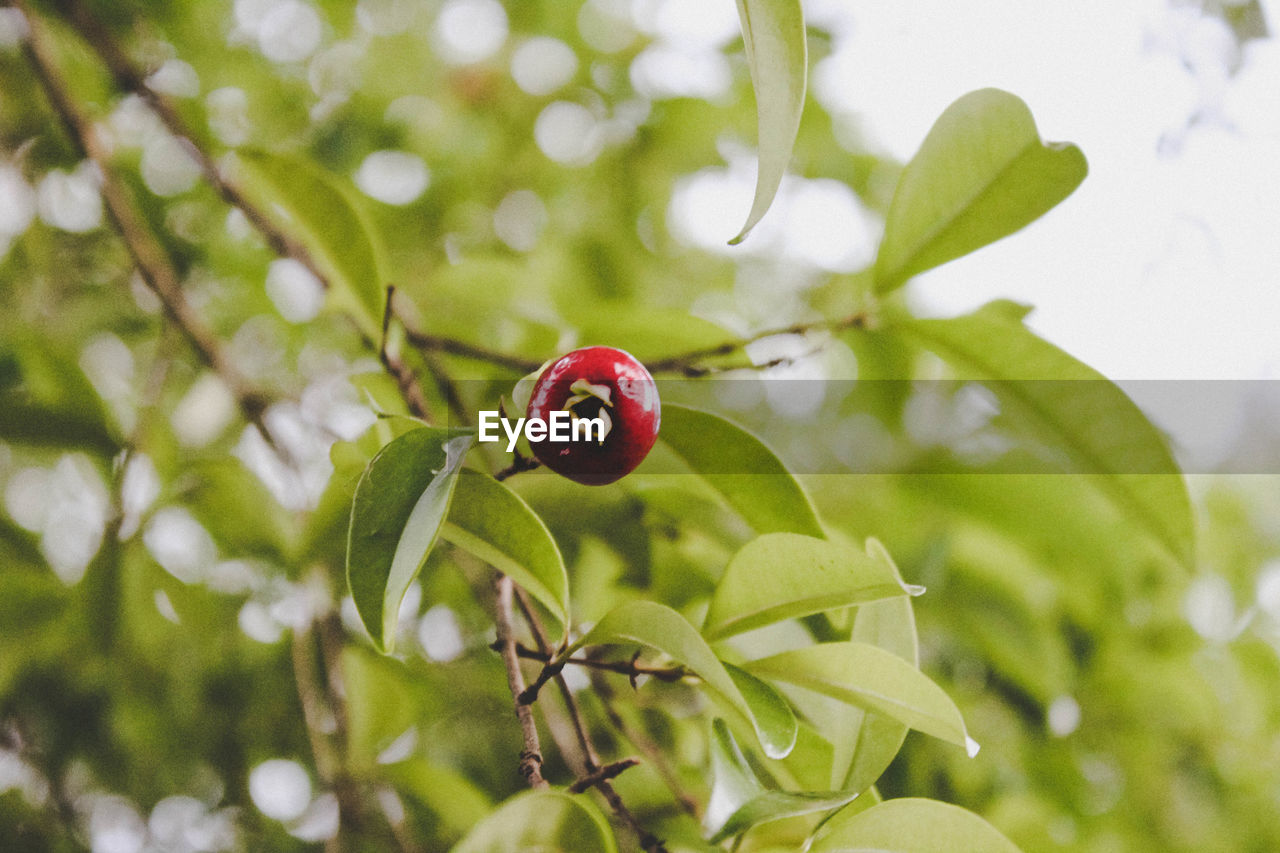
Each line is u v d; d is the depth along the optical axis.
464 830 0.45
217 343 0.48
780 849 0.37
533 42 0.77
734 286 0.79
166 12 0.67
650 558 0.44
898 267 0.41
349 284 0.42
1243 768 0.67
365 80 0.78
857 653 0.36
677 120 0.75
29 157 0.62
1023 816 0.49
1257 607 0.76
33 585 0.51
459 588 0.50
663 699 0.44
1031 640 0.54
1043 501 0.53
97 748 0.56
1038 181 0.40
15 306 0.63
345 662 0.46
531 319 0.47
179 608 0.51
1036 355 0.41
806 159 0.75
